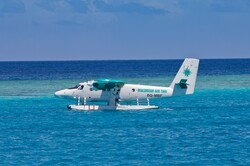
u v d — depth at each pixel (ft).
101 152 390.83
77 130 488.02
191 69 622.95
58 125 520.01
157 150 395.14
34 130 492.54
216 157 371.56
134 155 379.96
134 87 626.64
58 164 356.79
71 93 628.28
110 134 464.24
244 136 447.42
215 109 645.92
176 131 476.13
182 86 625.00
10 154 387.75
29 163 360.28
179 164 354.13
